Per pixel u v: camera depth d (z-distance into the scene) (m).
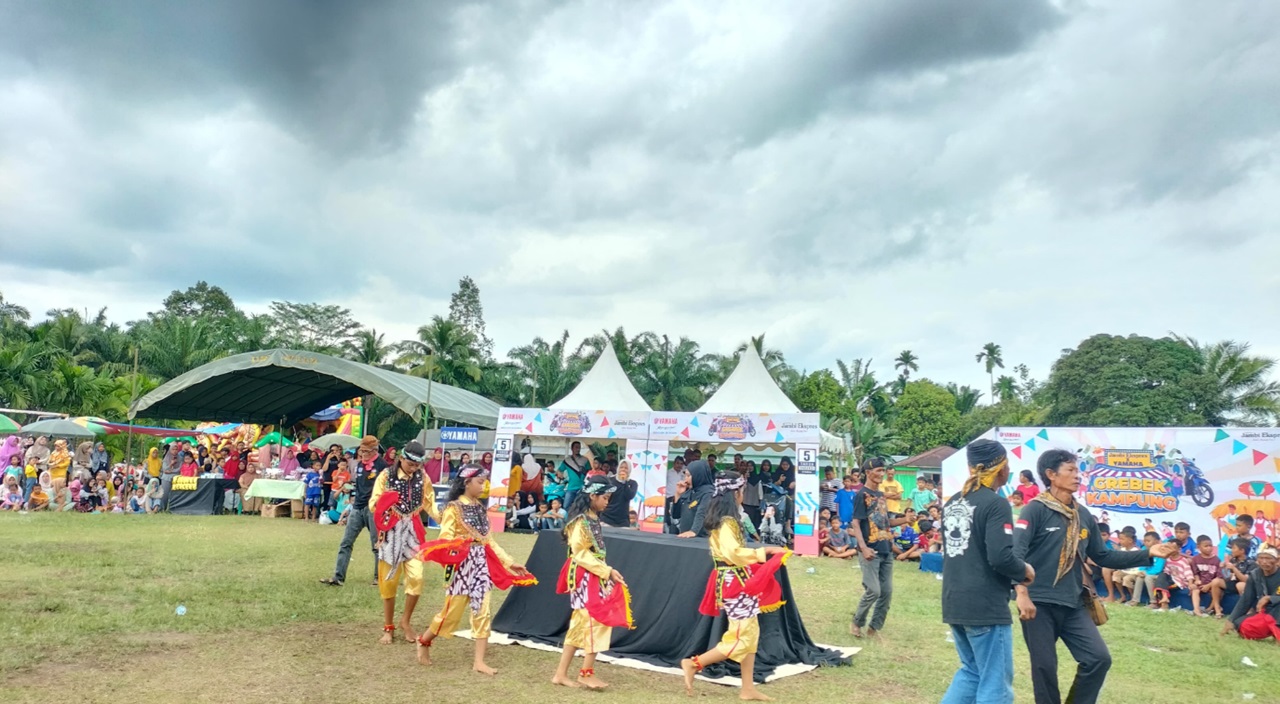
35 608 7.43
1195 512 13.14
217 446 25.11
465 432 25.77
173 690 5.30
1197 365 44.69
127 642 6.45
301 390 27.81
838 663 7.13
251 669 5.91
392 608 7.07
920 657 7.54
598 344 50.94
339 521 18.23
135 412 23.19
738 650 5.86
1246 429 12.93
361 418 32.41
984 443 4.62
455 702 5.40
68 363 39.12
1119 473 13.91
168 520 17.36
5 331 43.88
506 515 18.41
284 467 21.98
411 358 46.62
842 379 64.00
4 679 5.29
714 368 50.59
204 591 8.78
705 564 7.00
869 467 8.45
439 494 18.62
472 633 6.32
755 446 21.03
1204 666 7.93
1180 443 13.43
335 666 6.14
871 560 8.21
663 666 6.78
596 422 18.69
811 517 16.73
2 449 20.41
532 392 49.28
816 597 10.86
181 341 44.75
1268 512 12.57
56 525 15.05
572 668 6.57
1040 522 4.71
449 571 6.30
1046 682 4.59
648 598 7.23
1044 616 4.64
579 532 6.13
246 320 57.97
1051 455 4.82
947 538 4.66
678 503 17.14
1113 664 7.77
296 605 8.31
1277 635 9.30
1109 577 12.63
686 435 18.08
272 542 13.93
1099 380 46.06
